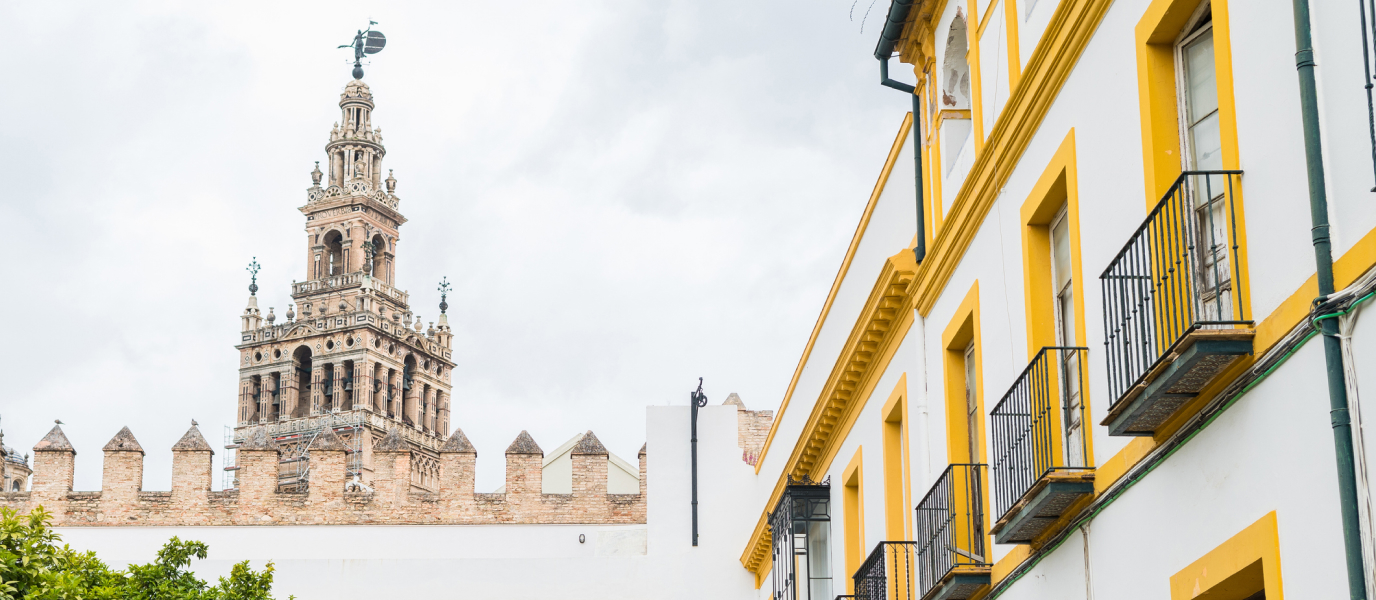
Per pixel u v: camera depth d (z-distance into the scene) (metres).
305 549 34.31
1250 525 8.56
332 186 99.94
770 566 29.80
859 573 18.56
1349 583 7.39
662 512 33.16
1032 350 12.48
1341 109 7.51
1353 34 7.40
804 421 24.95
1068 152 11.68
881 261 18.89
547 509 34.84
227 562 33.66
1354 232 7.40
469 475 35.09
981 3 14.51
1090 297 11.15
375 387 94.88
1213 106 9.59
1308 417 7.91
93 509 34.72
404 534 34.50
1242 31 8.53
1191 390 8.96
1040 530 12.09
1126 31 10.48
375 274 99.56
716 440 33.62
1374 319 7.25
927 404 16.69
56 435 35.34
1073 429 11.75
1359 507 7.36
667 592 32.56
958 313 15.29
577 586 32.56
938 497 15.50
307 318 95.69
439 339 102.25
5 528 19.53
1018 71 13.18
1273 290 8.20
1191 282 8.84
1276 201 8.18
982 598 14.14
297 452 92.25
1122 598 10.59
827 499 23.33
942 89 15.98
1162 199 8.95
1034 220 12.66
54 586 19.14
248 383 96.31
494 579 32.56
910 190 17.50
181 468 35.00
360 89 103.19
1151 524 10.07
